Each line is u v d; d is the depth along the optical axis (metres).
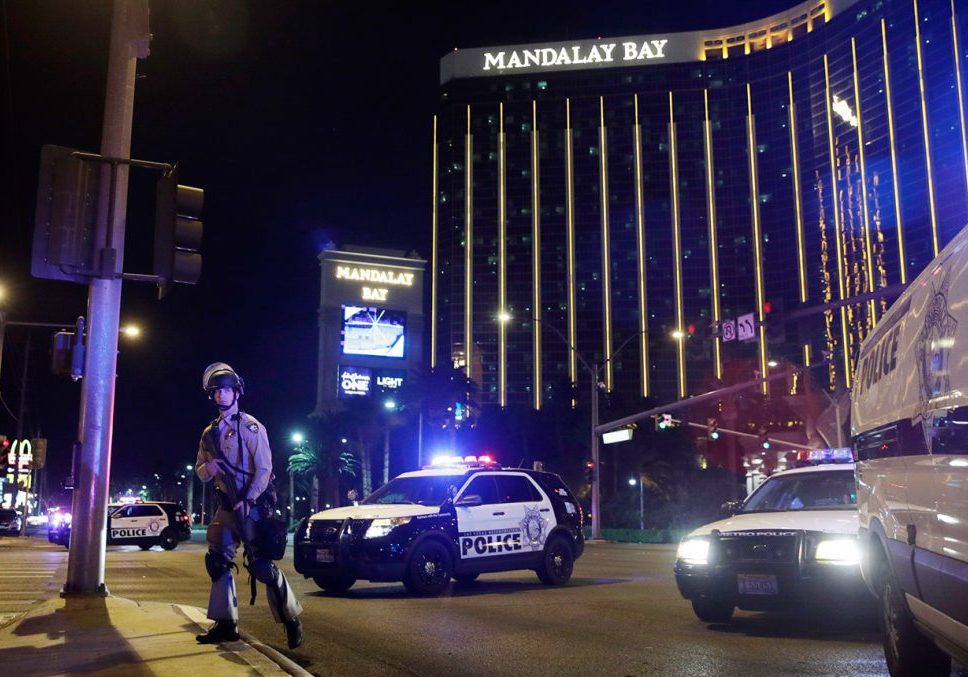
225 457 6.29
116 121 10.01
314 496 82.62
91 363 9.91
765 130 170.62
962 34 143.50
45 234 9.35
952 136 142.50
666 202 173.00
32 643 6.80
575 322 171.12
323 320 100.69
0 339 32.53
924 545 5.34
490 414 73.31
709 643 8.04
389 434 78.38
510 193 176.88
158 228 8.91
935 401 5.14
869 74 156.00
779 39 172.62
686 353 168.00
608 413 68.81
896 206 149.38
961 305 4.74
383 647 7.85
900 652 6.04
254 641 7.02
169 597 12.53
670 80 176.88
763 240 167.25
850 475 10.12
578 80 179.25
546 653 7.54
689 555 9.36
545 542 14.12
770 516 9.31
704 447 79.81
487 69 182.38
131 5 10.06
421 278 105.81
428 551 12.45
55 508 34.12
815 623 9.38
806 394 50.84
